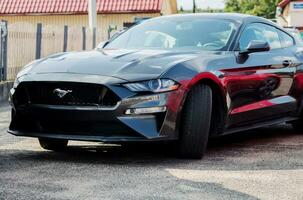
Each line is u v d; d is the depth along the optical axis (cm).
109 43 660
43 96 520
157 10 3111
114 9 3147
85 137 507
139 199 408
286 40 718
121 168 506
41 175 475
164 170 500
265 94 640
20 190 427
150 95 504
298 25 3875
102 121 502
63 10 3225
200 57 562
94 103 505
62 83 509
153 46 626
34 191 425
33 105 521
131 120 499
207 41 618
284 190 441
